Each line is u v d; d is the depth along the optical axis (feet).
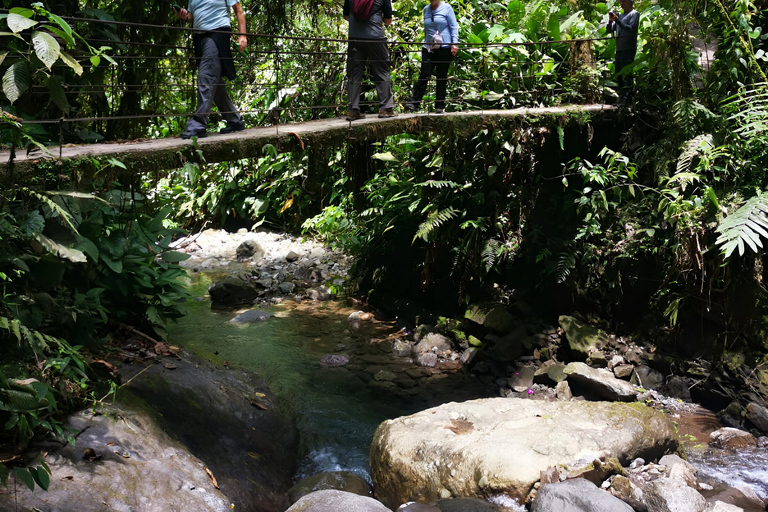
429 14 22.04
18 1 15.94
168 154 14.11
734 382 18.88
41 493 10.60
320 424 17.31
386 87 19.48
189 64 21.17
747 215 16.92
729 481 14.53
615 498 11.62
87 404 13.57
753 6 20.93
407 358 22.07
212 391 16.79
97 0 20.70
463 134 20.25
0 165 11.52
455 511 12.01
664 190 19.67
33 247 14.85
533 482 12.36
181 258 19.12
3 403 10.75
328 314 26.03
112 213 17.63
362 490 14.20
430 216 22.88
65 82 17.52
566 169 23.21
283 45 30.42
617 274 21.65
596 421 14.66
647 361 20.72
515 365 21.26
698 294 19.84
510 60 24.36
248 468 14.55
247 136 15.79
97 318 16.76
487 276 24.34
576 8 27.81
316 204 36.17
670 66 21.61
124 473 11.82
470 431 14.61
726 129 19.97
